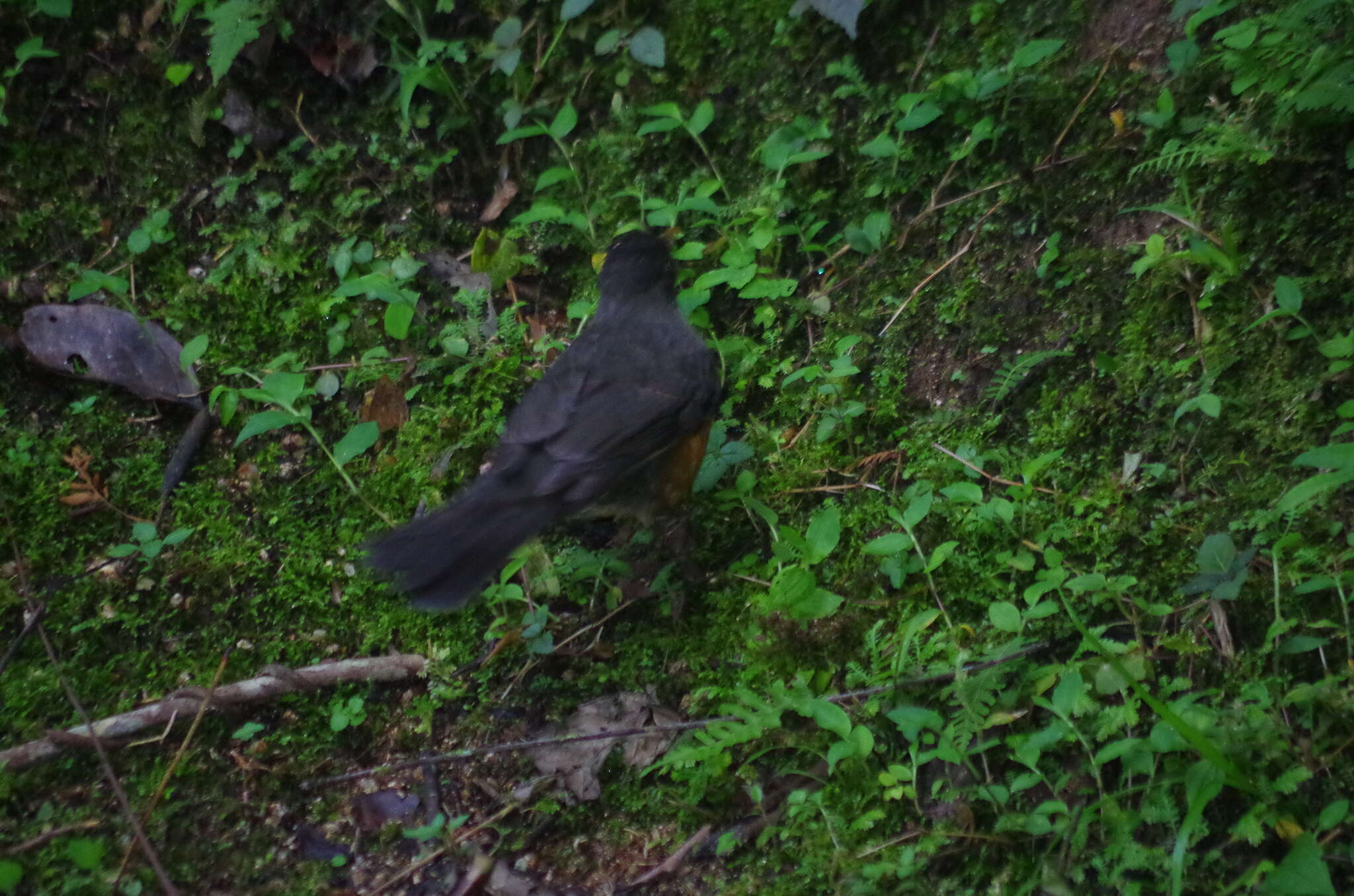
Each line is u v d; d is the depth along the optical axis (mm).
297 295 6188
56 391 5812
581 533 5801
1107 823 4160
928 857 4367
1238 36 5234
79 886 4430
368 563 4582
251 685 5098
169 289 6086
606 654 5309
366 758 5074
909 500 5355
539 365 6086
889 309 5957
